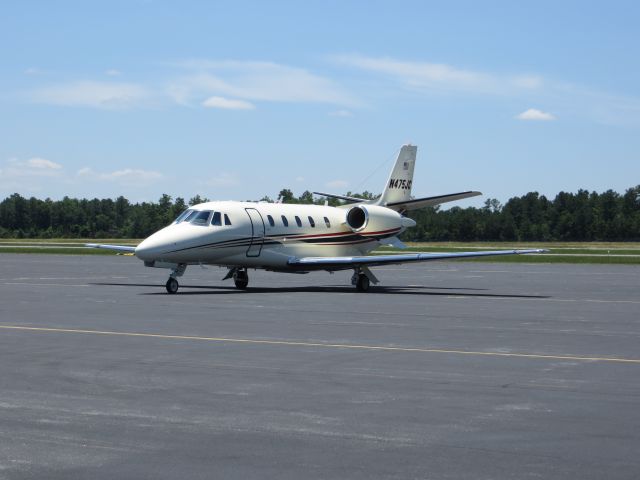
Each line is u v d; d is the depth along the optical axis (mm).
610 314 22438
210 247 31094
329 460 7988
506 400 10703
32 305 24141
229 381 11992
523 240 170000
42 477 7434
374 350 15172
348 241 36625
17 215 199750
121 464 7836
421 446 8484
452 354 14719
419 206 39531
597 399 10773
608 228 170375
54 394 11000
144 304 24750
